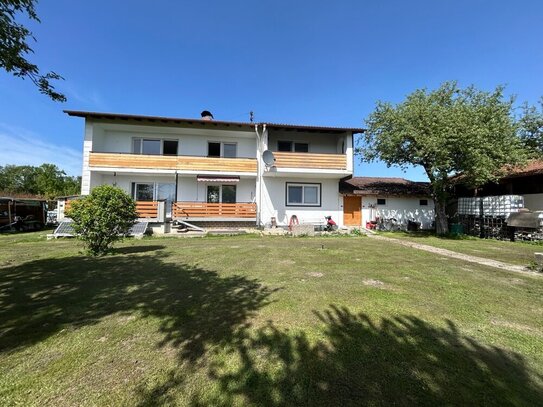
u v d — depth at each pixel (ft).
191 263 25.48
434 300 15.76
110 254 30.07
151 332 11.77
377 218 68.74
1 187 192.34
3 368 9.16
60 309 14.21
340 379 8.79
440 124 50.01
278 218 63.36
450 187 64.49
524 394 8.21
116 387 8.32
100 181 60.49
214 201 63.52
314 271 22.56
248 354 10.12
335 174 61.67
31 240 43.88
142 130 61.62
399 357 10.03
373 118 62.03
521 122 61.31
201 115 65.87
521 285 19.03
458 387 8.46
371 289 17.69
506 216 53.36
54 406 7.54
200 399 7.85
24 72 15.26
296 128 60.95
